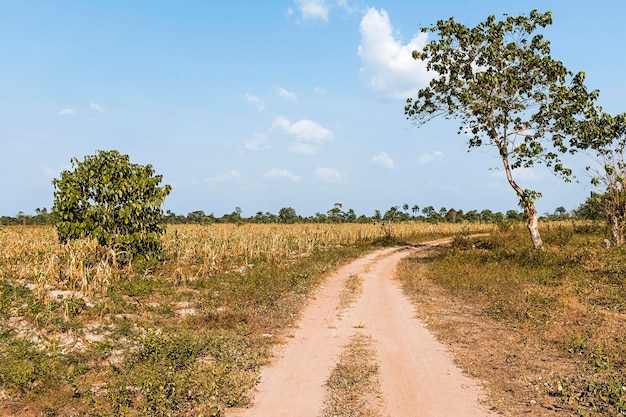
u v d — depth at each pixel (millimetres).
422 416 6777
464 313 13344
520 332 11094
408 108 26297
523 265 19750
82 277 13570
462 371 8664
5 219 52031
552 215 63094
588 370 8484
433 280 19188
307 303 15047
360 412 6930
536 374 8367
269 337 10953
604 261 17922
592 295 13883
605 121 22781
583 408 6797
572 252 20422
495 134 24594
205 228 34844
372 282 19516
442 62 25312
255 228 40594
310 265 23141
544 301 13469
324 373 8633
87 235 17641
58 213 17641
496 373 8484
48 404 6883
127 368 8250
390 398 7449
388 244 39781
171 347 8906
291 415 6832
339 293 16891
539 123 24375
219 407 7008
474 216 81438
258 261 23344
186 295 14758
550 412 6809
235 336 10859
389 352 9906
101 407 6773
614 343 9758
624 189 22156
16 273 15875
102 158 18484
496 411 6902
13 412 6727
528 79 23859
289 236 35594
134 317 11953
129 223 18469
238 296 14969
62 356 8852
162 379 7449
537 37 23547
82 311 11797
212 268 19219
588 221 33469
